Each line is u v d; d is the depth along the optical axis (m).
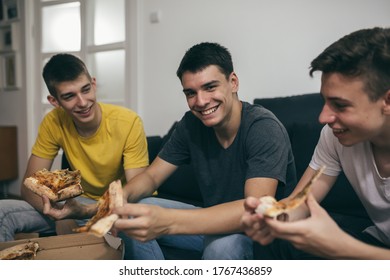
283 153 1.07
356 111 0.71
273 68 2.12
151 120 2.72
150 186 1.25
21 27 3.52
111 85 3.06
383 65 0.68
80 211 1.20
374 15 1.77
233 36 2.26
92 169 1.51
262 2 2.12
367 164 0.90
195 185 1.82
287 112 1.70
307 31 1.98
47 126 1.54
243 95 2.25
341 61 0.69
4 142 3.51
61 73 1.31
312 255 0.85
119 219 0.81
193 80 1.05
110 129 1.46
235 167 1.16
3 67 3.69
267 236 0.74
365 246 0.69
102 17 3.07
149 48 2.68
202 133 1.23
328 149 0.99
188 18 2.46
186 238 1.28
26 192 1.39
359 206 1.39
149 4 2.65
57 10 3.38
